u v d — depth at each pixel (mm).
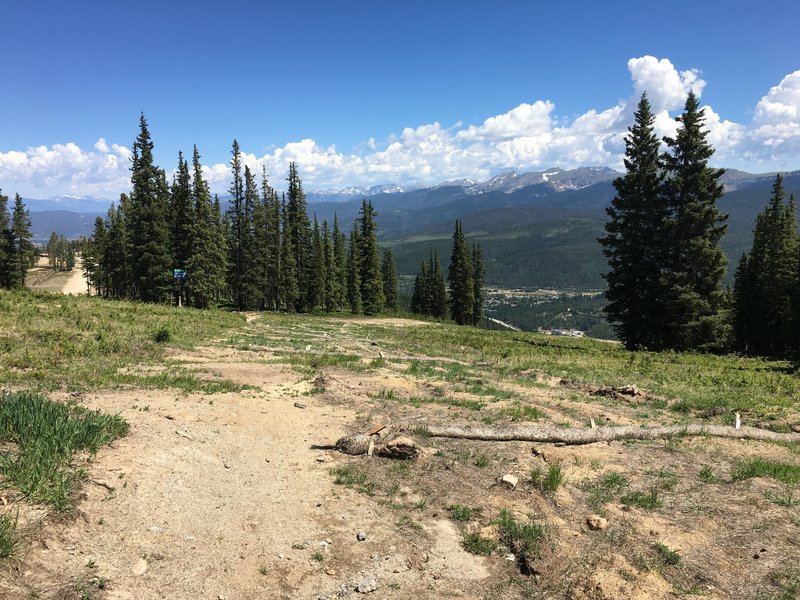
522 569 5578
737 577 5223
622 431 10539
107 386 11492
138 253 51406
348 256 93062
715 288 33500
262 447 8859
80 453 6473
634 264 35656
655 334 35531
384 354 24016
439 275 93625
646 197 35094
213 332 26047
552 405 13398
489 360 24328
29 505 5004
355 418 11281
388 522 6488
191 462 7363
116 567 4664
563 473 8211
